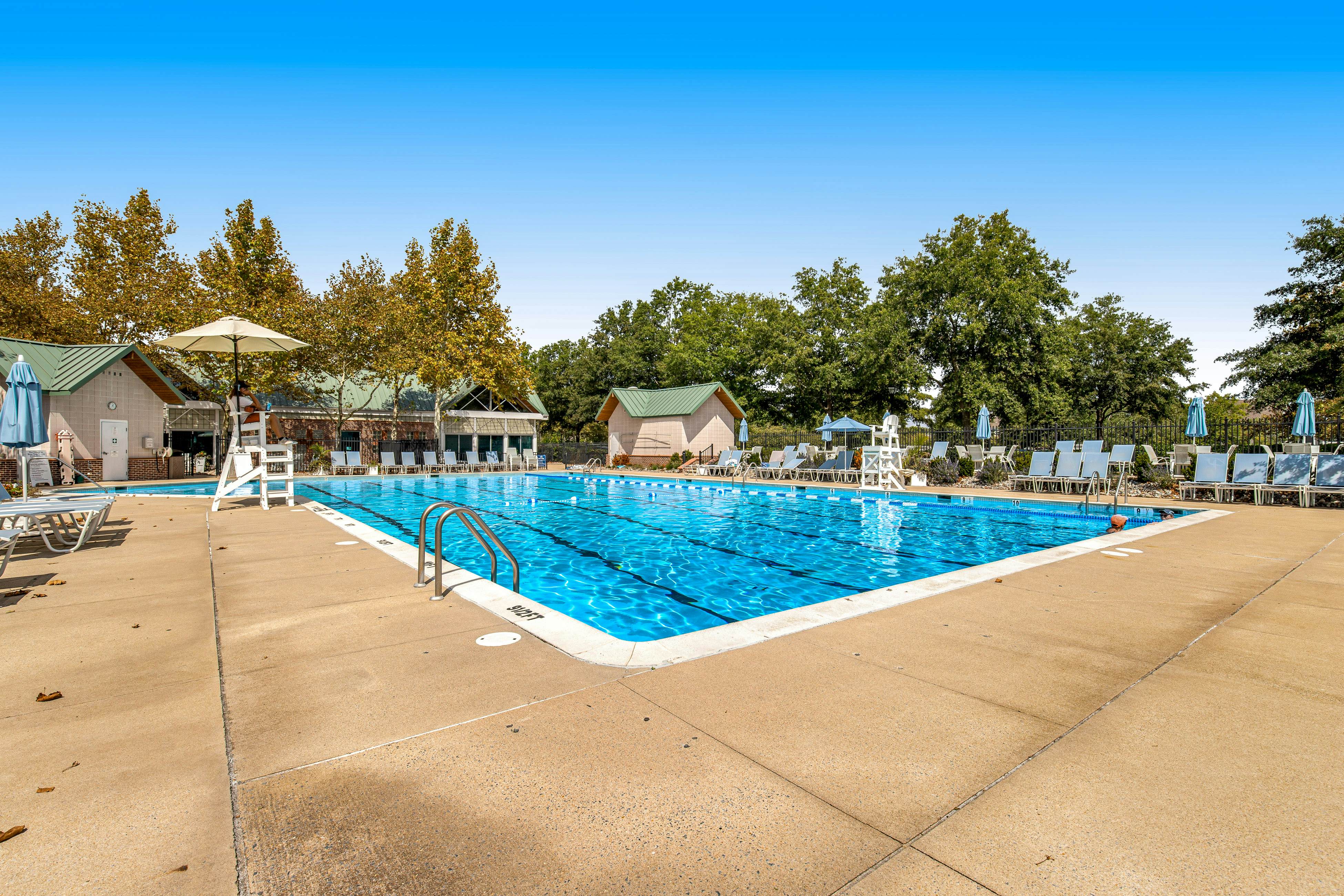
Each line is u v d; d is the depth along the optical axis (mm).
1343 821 2250
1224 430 18578
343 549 7930
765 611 6809
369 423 33531
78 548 7828
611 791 2494
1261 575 6293
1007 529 12219
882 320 36469
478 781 2564
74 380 20234
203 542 8508
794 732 2984
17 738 2934
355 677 3691
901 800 2428
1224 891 1907
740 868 2043
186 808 2381
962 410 34156
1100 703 3287
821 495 17938
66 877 1991
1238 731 2959
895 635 4461
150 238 26672
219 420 27328
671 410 34500
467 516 6090
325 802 2418
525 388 32594
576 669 3816
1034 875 1993
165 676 3715
